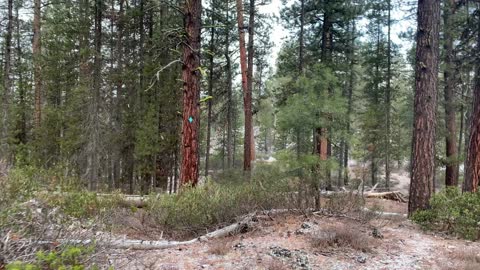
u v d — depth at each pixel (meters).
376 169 19.09
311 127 7.37
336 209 7.30
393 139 19.25
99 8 14.27
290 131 7.74
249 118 13.05
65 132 14.84
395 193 14.59
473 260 5.19
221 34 16.81
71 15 14.30
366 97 19.89
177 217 6.29
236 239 5.94
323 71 7.84
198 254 5.12
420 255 5.40
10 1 13.22
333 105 7.26
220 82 17.91
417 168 8.17
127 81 14.38
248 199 6.97
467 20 10.79
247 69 13.62
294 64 15.53
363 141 18.16
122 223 6.22
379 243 5.87
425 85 8.12
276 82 14.38
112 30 15.10
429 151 8.10
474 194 7.44
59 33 14.29
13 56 16.83
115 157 14.83
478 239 6.52
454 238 6.58
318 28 15.17
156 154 14.48
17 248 2.95
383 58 18.86
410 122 17.50
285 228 6.41
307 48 15.27
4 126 12.81
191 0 8.60
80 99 13.91
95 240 3.33
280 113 7.61
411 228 7.26
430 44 8.05
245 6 14.23
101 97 14.38
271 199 7.18
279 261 4.83
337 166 7.25
